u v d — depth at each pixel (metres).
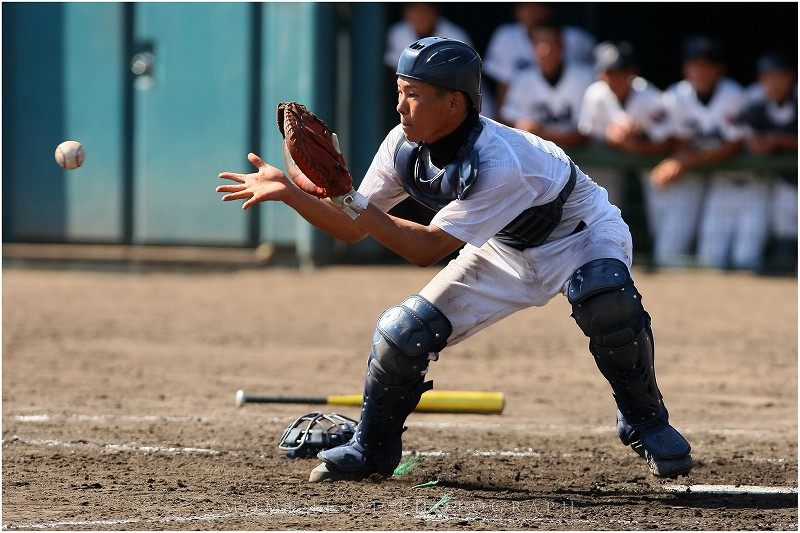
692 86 45.16
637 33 57.94
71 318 33.59
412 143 14.54
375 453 15.42
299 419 17.17
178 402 21.88
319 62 43.78
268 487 15.07
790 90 44.91
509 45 44.19
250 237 45.69
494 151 13.88
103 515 13.37
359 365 26.53
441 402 18.02
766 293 41.31
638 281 44.38
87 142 45.72
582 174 15.13
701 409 22.08
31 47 45.69
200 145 45.03
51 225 46.25
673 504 14.44
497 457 17.45
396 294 39.66
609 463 17.12
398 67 13.89
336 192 13.45
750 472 16.52
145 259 45.56
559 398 23.14
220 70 44.59
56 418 20.00
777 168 45.19
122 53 45.19
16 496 14.38
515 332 32.94
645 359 14.69
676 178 45.09
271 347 29.08
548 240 14.84
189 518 13.23
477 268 15.05
